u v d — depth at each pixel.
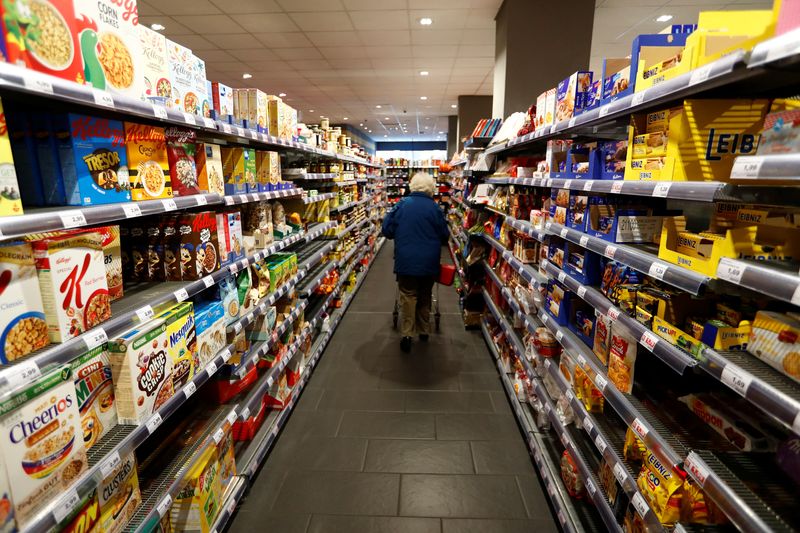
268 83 9.11
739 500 0.97
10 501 0.93
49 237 1.12
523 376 3.04
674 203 1.88
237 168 2.31
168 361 1.55
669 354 1.24
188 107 1.84
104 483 1.28
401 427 2.91
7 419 0.92
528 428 2.64
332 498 2.25
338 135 5.62
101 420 1.30
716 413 1.34
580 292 1.96
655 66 1.37
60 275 1.10
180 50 1.77
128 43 1.39
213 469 1.90
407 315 4.14
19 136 1.21
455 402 3.24
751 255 1.03
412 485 2.35
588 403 1.93
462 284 5.48
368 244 8.72
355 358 4.04
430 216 3.92
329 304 4.70
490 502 2.22
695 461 1.13
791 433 1.21
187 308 1.69
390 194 16.52
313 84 9.22
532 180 2.70
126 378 1.35
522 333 3.26
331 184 4.98
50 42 1.07
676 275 1.19
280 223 3.04
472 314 4.80
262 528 2.06
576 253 2.11
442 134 20.67
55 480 1.05
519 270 2.96
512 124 3.72
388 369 3.80
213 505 1.87
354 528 2.06
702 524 1.17
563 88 2.26
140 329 1.42
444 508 2.18
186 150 1.81
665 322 1.34
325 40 6.09
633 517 1.47
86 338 1.15
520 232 3.14
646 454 1.41
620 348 1.61
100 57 1.27
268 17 5.18
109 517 1.29
